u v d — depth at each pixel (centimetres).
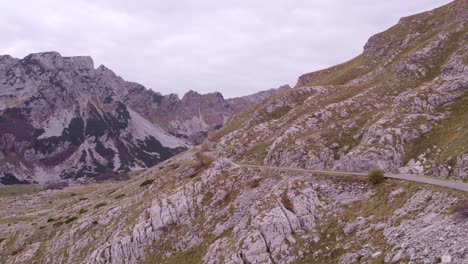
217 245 5216
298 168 6600
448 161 4831
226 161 7075
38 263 7762
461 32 9006
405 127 6028
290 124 9812
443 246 2781
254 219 5034
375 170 4750
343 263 3609
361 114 7625
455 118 5841
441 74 7856
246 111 15800
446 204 3328
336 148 6775
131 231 6525
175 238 6000
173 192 6962
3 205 17088
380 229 3694
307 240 4319
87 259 6700
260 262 4384
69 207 11931
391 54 10650
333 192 4988
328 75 14525
